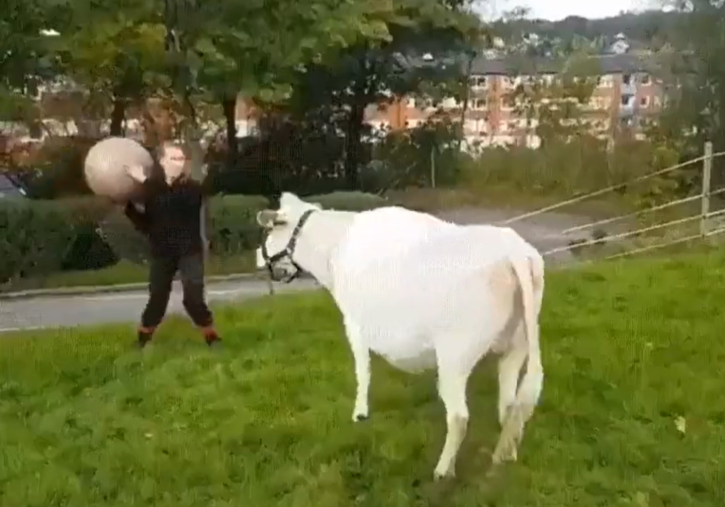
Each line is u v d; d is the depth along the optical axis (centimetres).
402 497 375
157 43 900
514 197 654
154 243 571
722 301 609
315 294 676
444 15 728
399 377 486
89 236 820
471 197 655
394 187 698
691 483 381
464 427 388
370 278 424
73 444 432
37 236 806
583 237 688
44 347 561
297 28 853
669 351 524
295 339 569
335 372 502
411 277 402
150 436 438
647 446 410
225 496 383
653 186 725
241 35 883
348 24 792
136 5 900
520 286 379
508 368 396
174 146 693
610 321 573
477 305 381
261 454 414
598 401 460
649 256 725
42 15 894
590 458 403
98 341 577
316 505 371
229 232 751
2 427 452
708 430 425
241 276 737
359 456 410
